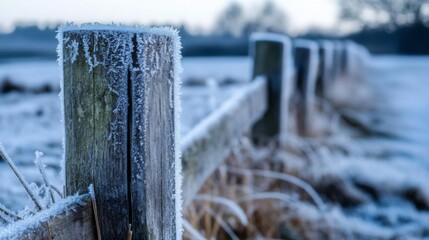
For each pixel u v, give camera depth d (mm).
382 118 7719
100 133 1074
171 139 1181
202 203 2424
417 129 7160
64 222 995
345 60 9703
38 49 29453
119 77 1039
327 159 4094
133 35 1025
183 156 1741
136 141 1063
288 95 4254
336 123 5766
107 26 1032
